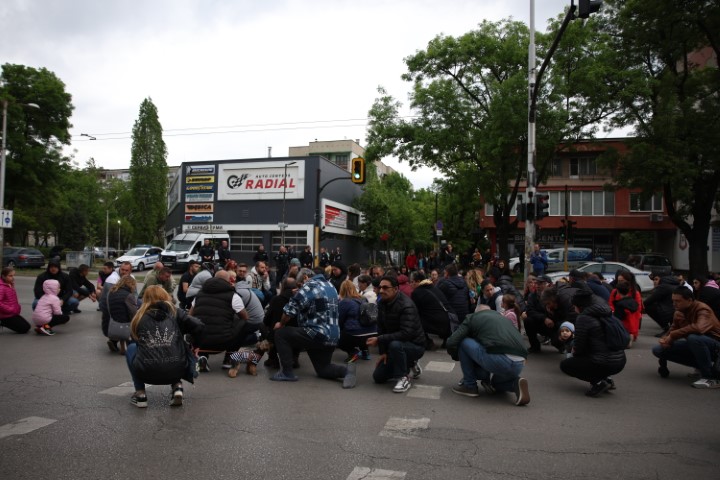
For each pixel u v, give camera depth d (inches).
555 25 885.2
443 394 249.0
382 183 2076.8
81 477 148.0
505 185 924.0
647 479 153.4
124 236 2910.9
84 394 235.0
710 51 1161.4
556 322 353.7
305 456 166.6
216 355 337.7
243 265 396.2
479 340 239.3
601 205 1439.5
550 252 1190.3
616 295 404.8
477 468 159.6
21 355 321.1
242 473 152.5
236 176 1638.8
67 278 479.8
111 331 317.1
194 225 1676.9
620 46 909.2
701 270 912.3
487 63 952.9
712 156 796.6
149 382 208.8
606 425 204.2
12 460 159.5
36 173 1279.5
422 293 348.8
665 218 1395.2
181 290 441.1
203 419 202.2
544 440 185.8
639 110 864.9
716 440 187.8
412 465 161.0
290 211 1595.7
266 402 227.9
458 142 978.7
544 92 805.2
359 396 241.9
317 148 3004.4
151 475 150.1
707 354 266.8
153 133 2527.1
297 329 266.8
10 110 1180.5
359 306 327.0
